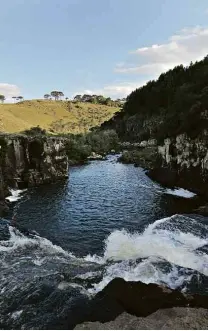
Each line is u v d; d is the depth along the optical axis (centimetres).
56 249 2409
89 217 3278
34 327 1403
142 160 7450
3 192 3959
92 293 1662
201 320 1382
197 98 5856
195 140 4294
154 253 2264
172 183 4675
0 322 1449
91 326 1365
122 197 4081
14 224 3023
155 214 3331
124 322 1381
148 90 16312
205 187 3988
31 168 5006
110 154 9975
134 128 14312
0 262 2089
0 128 13362
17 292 1686
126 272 1869
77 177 5619
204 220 2942
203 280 1770
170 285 1716
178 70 16225
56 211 3500
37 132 11800
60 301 1590
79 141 9738
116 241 2583
